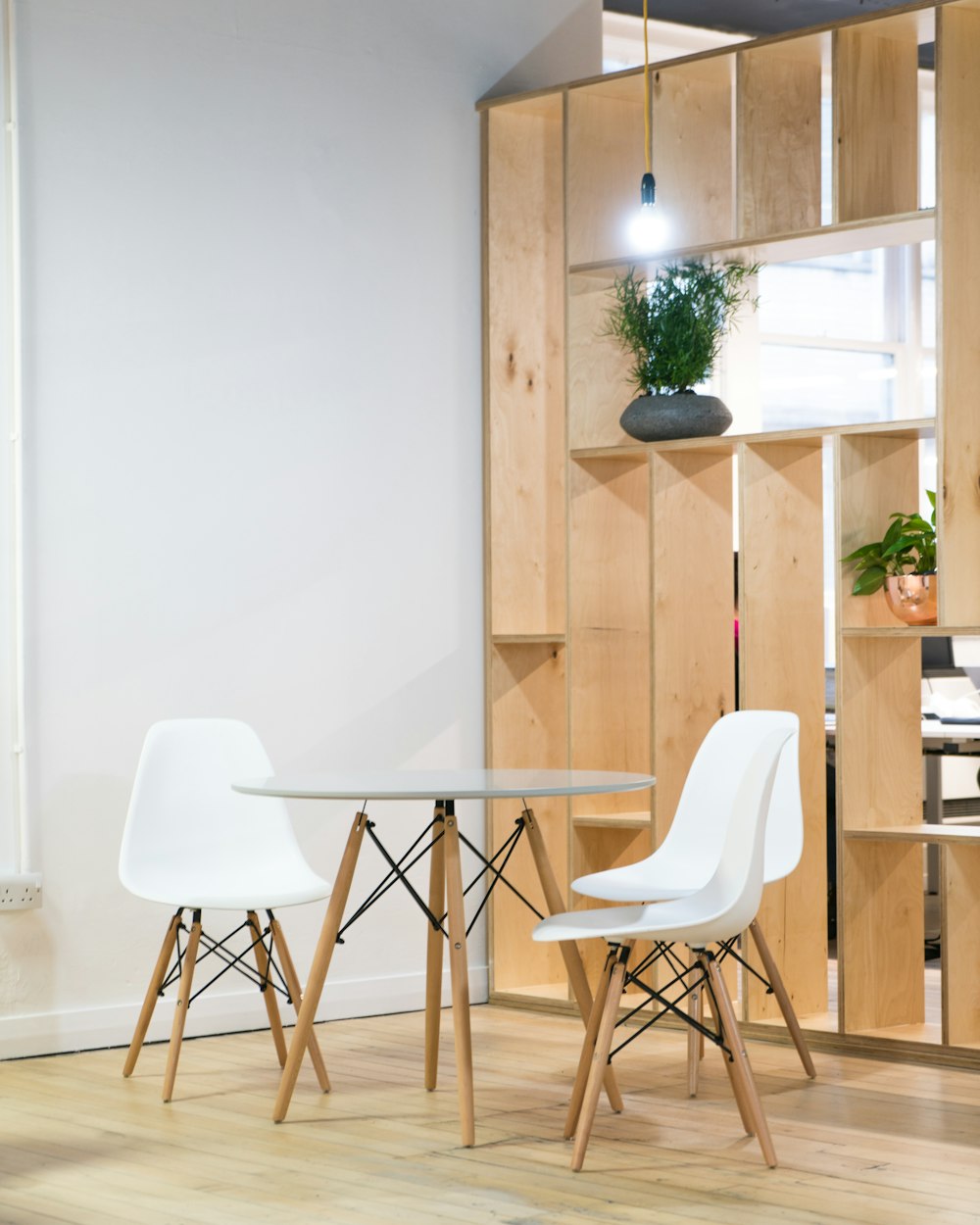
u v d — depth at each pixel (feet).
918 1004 13.73
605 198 15.42
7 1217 9.08
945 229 12.69
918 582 12.99
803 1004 13.96
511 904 15.81
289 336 14.96
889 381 25.38
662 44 21.76
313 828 15.03
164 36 14.33
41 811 13.57
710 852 12.21
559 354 16.38
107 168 14.02
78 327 13.84
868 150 13.65
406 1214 9.04
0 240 13.47
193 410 14.40
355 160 15.40
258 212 14.82
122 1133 10.84
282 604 14.85
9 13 13.48
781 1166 9.95
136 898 13.96
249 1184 9.65
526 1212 9.05
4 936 13.33
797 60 14.29
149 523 14.15
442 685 15.76
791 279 24.53
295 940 14.80
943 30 12.73
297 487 14.97
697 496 14.61
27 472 13.57
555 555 16.33
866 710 13.42
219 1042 13.92
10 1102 11.77
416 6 15.81
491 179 16.07
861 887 13.35
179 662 14.28
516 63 16.48
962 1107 11.44
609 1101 11.53
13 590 13.47
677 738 14.39
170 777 12.49
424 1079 12.17
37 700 13.58
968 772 19.80
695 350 14.43
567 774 11.82
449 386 15.93
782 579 13.98
